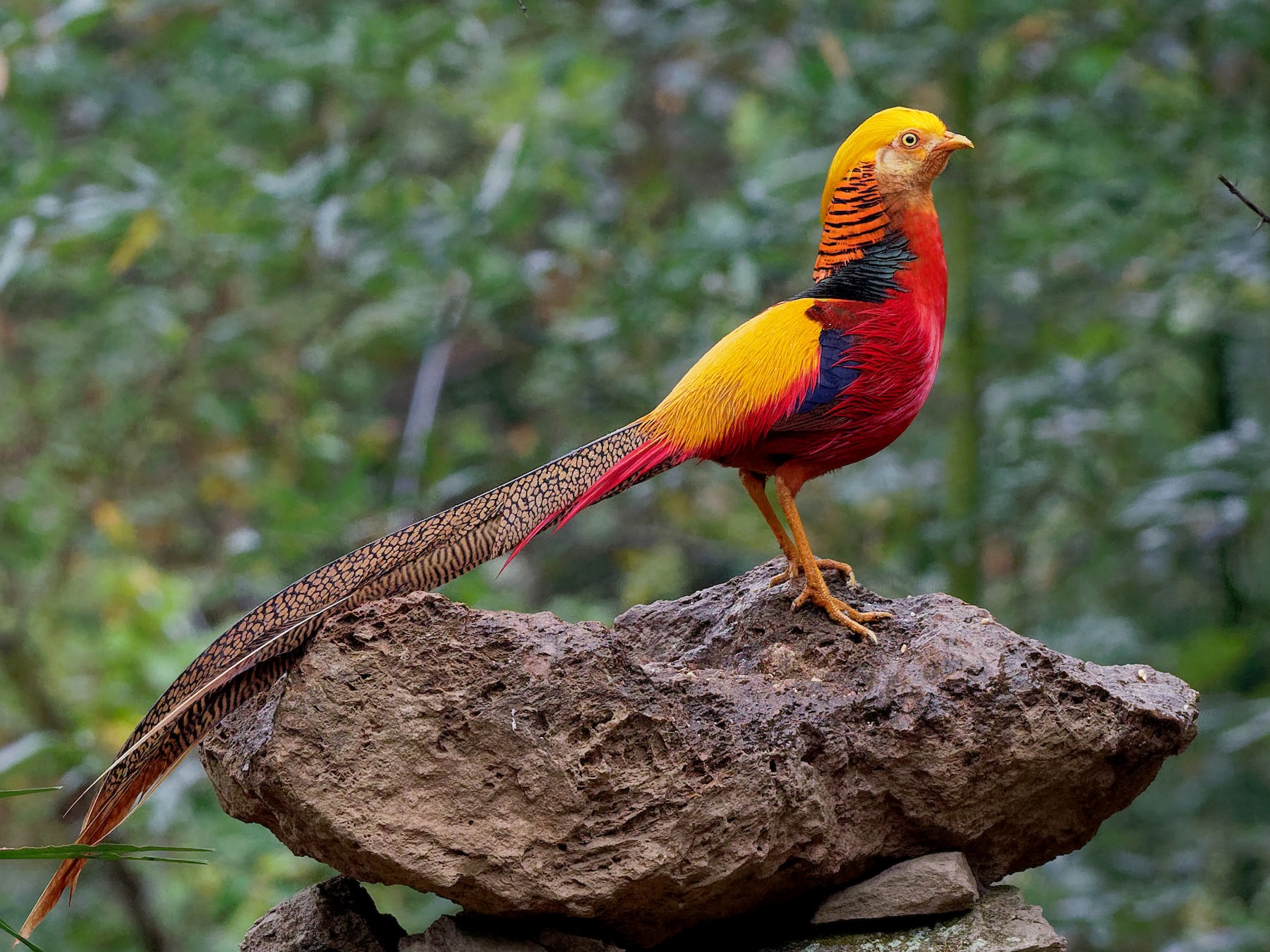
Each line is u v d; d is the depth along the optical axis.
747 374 5.34
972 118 11.46
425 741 4.68
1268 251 11.01
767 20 11.85
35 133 11.61
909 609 5.68
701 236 11.19
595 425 12.89
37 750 9.92
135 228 11.11
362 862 4.72
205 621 12.88
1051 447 11.94
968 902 5.31
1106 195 11.75
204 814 10.84
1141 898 12.48
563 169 12.40
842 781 5.20
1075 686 5.26
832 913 5.39
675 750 4.83
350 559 4.94
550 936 5.03
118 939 12.66
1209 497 11.39
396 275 12.15
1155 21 11.80
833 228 5.73
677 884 4.83
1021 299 12.93
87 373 12.95
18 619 11.74
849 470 12.67
